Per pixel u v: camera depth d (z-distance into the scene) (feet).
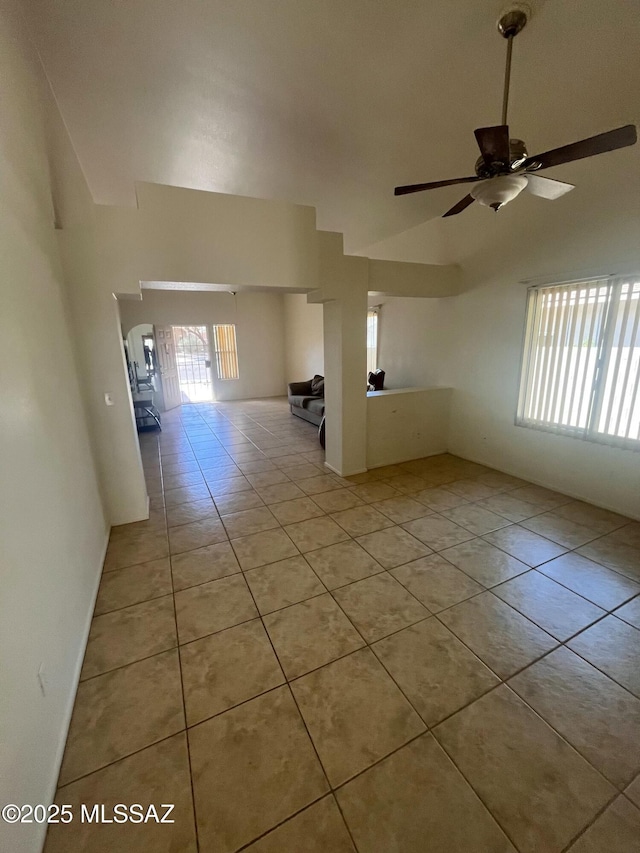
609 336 9.97
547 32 6.11
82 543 6.96
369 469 14.30
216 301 28.45
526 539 9.24
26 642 3.99
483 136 5.37
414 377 17.22
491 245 12.86
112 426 9.77
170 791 4.20
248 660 5.91
